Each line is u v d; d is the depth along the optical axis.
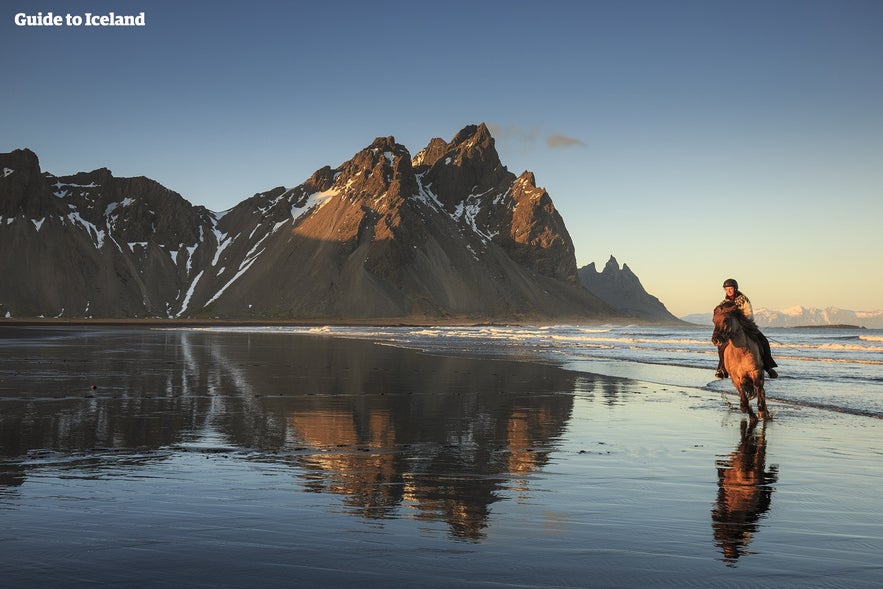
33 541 5.37
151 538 5.48
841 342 69.31
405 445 10.17
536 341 60.97
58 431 11.05
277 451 9.55
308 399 16.03
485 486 7.53
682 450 10.09
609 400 16.70
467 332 100.56
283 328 121.06
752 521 6.24
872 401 17.02
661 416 13.94
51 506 6.46
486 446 10.16
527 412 14.26
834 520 6.32
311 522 6.00
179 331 91.50
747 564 5.06
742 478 8.17
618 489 7.47
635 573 4.84
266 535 5.60
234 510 6.38
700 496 7.20
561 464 8.86
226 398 15.95
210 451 9.49
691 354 39.38
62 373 22.19
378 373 24.02
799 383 21.73
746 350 13.92
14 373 22.03
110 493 7.01
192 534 5.61
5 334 69.88
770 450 10.18
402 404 15.31
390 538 5.56
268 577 4.66
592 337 75.25
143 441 10.23
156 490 7.16
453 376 23.09
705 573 4.86
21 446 9.71
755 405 16.19
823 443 10.84
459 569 4.86
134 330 95.50
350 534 5.66
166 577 4.64
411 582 4.61
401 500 6.85
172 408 14.05
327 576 4.70
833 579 4.78
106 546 5.27
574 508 6.61
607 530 5.88
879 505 6.90
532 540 5.56
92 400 15.16
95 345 44.09
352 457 9.17
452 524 6.00
